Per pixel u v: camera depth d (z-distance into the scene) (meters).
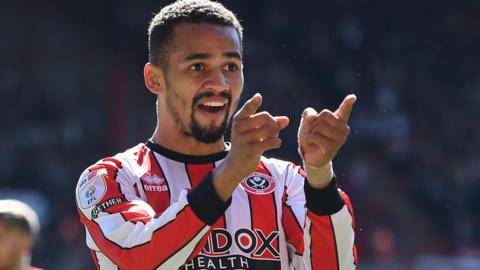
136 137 58.00
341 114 7.00
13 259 12.77
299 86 57.62
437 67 63.38
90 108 58.66
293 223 8.05
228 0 60.62
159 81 8.06
